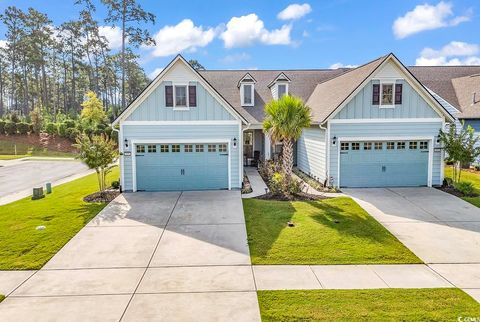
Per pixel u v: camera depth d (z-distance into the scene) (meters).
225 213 12.38
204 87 15.74
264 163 20.20
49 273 7.89
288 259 8.52
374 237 9.93
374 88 15.84
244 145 23.42
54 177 22.39
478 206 13.04
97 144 14.94
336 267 8.09
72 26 46.69
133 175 15.95
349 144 16.16
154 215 12.23
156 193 15.65
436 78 27.00
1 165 28.62
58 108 59.16
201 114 15.85
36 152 37.62
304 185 16.69
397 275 7.66
